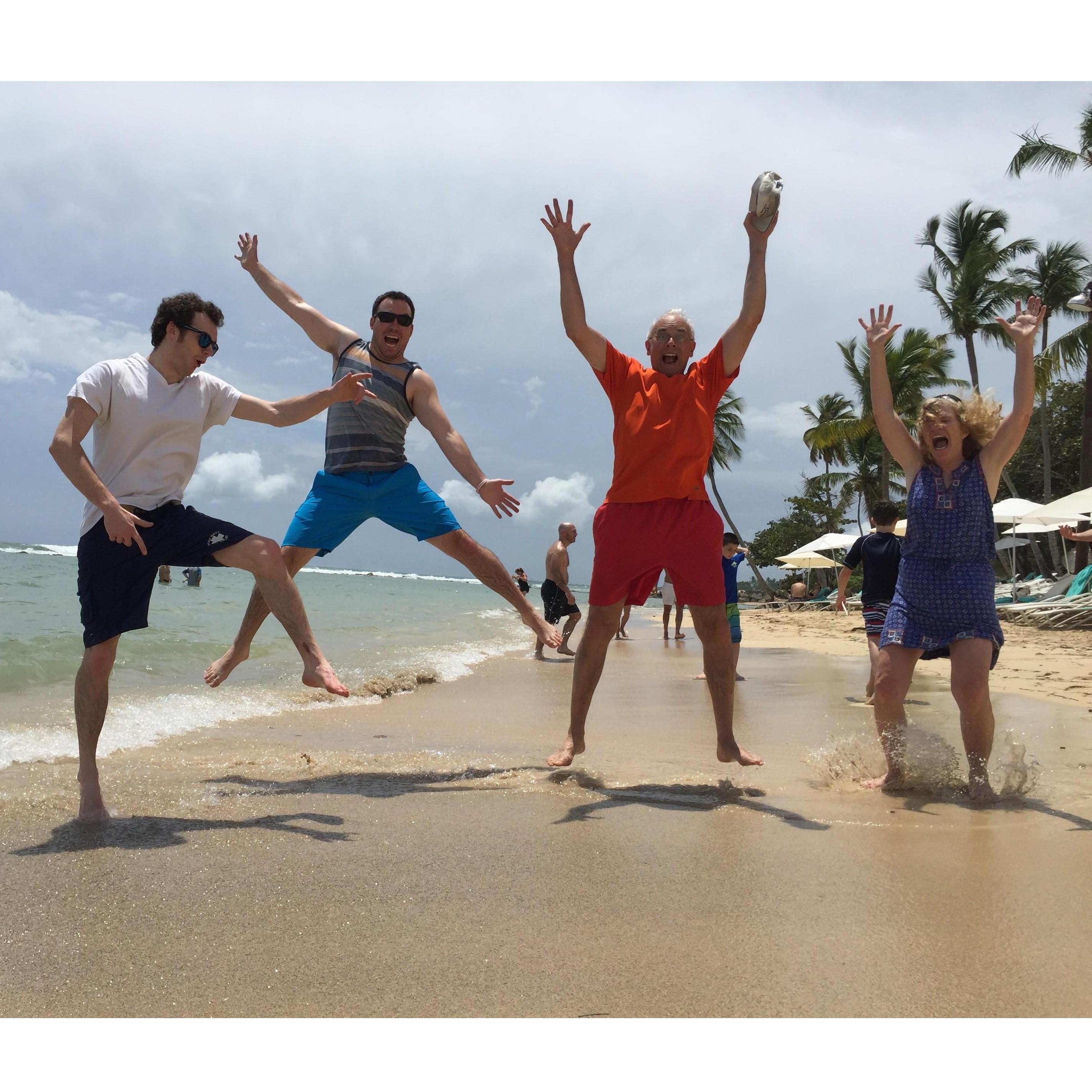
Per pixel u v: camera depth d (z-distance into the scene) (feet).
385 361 14.64
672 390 12.71
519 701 23.82
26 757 13.74
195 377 11.27
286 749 15.61
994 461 12.66
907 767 12.73
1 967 6.36
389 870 8.61
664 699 25.02
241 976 6.31
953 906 7.77
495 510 14.39
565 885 8.25
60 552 219.61
